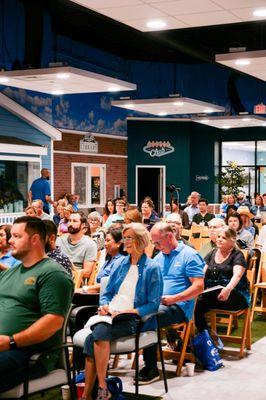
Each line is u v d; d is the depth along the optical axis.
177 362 6.45
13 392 4.08
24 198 16.30
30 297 4.19
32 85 13.20
